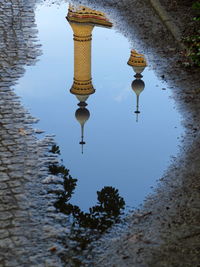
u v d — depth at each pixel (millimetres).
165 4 13812
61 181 6852
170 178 6988
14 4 13969
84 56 10961
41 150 7527
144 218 6180
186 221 6066
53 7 13945
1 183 6688
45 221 6043
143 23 12906
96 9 13828
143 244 5703
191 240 5734
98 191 6723
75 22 12812
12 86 9445
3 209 6195
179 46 11438
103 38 12016
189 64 10438
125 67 10539
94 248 5648
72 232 5891
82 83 9719
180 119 8508
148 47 11477
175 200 6500
